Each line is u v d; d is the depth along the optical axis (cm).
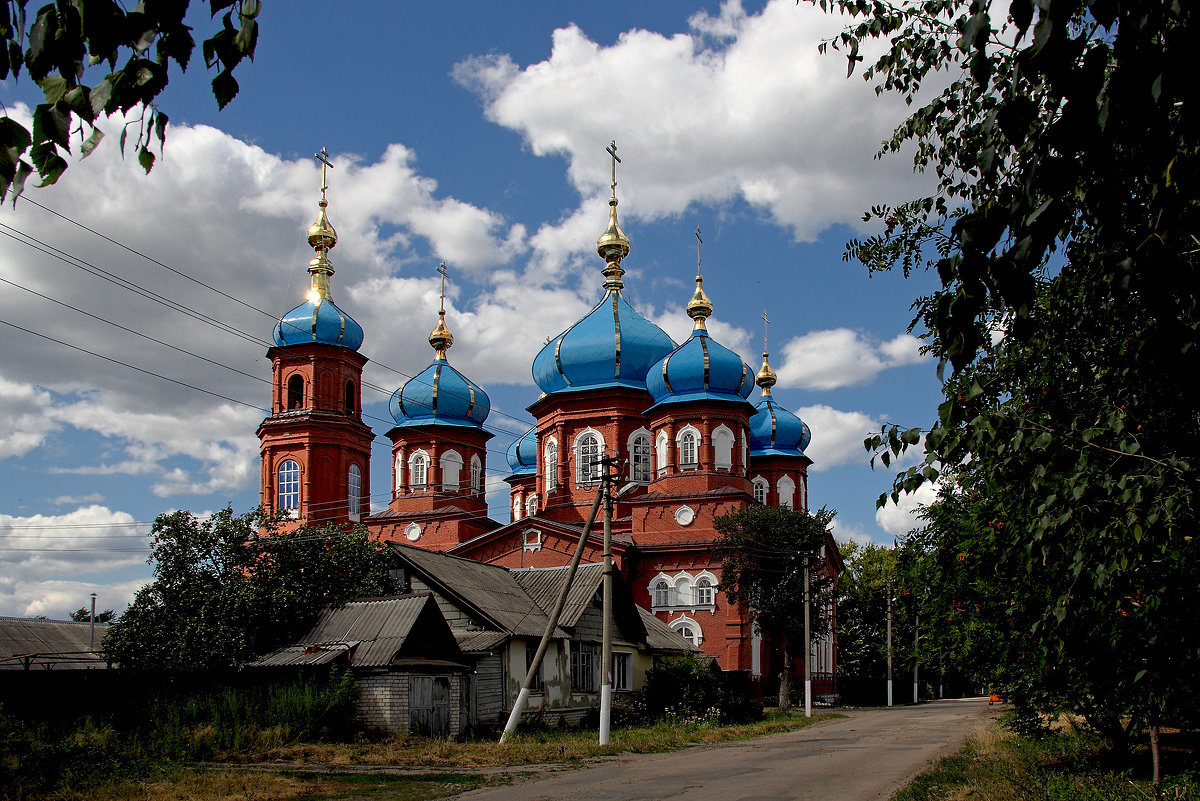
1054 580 1230
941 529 1719
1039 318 992
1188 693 1338
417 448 6269
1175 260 600
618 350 5944
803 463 7081
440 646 3067
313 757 2334
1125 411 891
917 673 7575
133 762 2006
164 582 3369
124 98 507
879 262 1233
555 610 3111
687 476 5503
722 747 2877
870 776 1980
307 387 5547
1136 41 541
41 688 2698
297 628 3212
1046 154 650
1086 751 2112
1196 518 841
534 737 3034
